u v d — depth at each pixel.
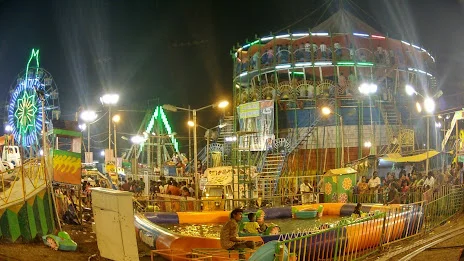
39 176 15.55
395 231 14.17
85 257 12.44
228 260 10.44
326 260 11.74
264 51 34.41
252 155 31.05
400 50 33.59
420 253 12.08
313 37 32.72
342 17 36.31
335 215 20.11
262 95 32.56
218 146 37.28
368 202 20.83
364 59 31.53
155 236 13.39
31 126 28.97
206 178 23.97
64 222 16.81
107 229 9.70
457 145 26.58
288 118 31.92
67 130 19.31
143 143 43.16
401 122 32.28
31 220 13.52
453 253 11.31
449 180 21.58
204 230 17.23
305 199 22.36
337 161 30.06
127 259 9.39
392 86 33.84
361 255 12.59
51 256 12.12
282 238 12.40
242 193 22.58
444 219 17.03
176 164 35.56
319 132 31.12
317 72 36.84
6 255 11.57
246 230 13.41
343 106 31.30
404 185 20.88
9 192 13.95
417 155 26.61
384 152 31.14
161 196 23.19
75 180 16.50
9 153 28.59
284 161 29.12
